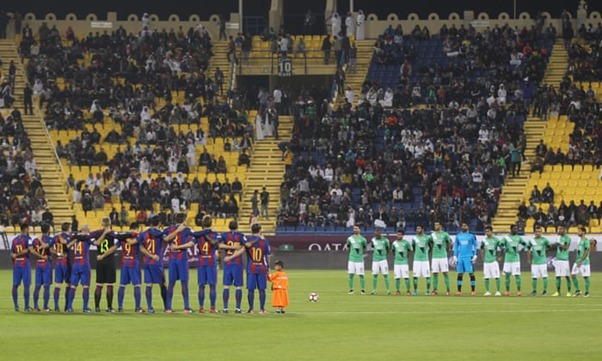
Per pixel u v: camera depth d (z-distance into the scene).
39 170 95.94
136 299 45.47
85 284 45.75
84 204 92.25
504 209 91.19
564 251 58.44
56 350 32.06
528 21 111.75
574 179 93.31
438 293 61.16
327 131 98.94
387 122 98.75
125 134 98.69
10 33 110.12
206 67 108.19
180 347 32.84
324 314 44.84
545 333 37.28
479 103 100.44
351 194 93.50
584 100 99.94
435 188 91.94
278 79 113.06
